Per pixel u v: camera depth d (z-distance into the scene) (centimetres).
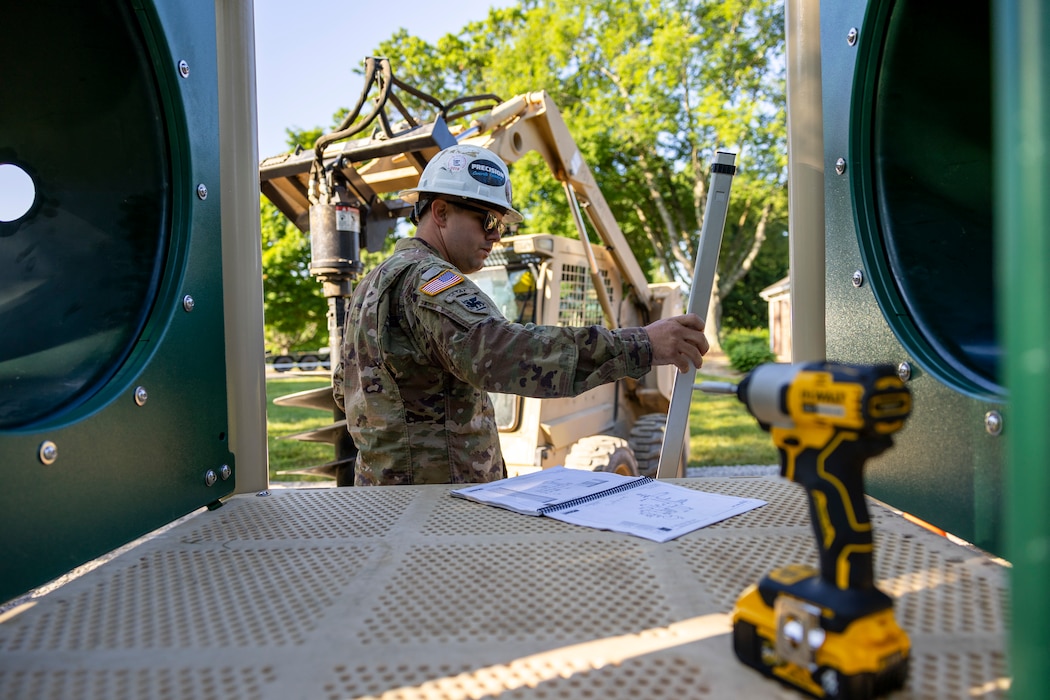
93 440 98
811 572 61
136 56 115
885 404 53
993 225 114
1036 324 35
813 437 57
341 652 69
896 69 115
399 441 183
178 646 72
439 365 182
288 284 1925
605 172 2208
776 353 2052
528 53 2183
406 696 60
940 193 117
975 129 116
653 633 70
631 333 149
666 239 2458
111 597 85
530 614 76
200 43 128
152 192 122
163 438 114
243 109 149
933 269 114
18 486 86
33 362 100
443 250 208
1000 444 88
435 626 74
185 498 119
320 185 356
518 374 148
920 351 105
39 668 68
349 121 352
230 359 145
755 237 2320
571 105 2183
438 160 208
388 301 181
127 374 108
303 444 994
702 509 114
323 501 130
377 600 81
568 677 62
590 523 108
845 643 54
